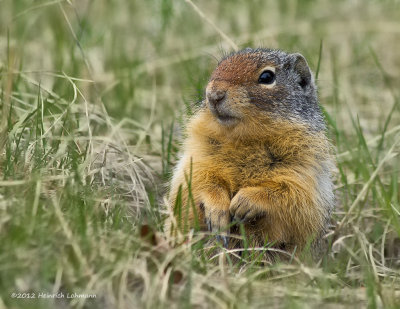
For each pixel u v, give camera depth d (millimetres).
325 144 11211
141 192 11352
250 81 10477
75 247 8031
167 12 20906
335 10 22734
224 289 8023
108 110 14555
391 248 11945
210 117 10633
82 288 7824
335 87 16172
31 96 12977
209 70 16781
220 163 10625
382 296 8453
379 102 17484
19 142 10750
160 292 8039
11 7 17859
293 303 7805
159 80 17984
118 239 8648
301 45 19734
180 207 9766
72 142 11242
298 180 10352
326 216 11000
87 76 14664
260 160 10484
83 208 9047
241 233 10234
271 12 22078
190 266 8328
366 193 12148
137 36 20469
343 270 10625
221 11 21828
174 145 13945
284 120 10602
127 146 12523
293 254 9805
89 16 20531
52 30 18266
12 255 7727
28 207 8664
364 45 20266
